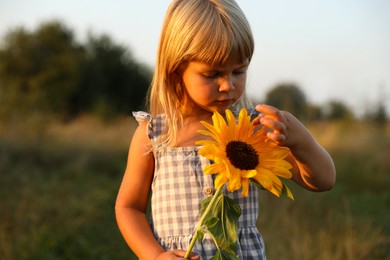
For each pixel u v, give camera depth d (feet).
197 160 6.88
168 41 6.72
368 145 34.86
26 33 84.69
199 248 6.71
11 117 37.06
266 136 5.99
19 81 80.84
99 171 31.83
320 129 37.01
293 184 21.66
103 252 15.79
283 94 33.40
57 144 34.68
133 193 7.17
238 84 6.56
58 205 19.30
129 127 44.75
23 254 14.74
